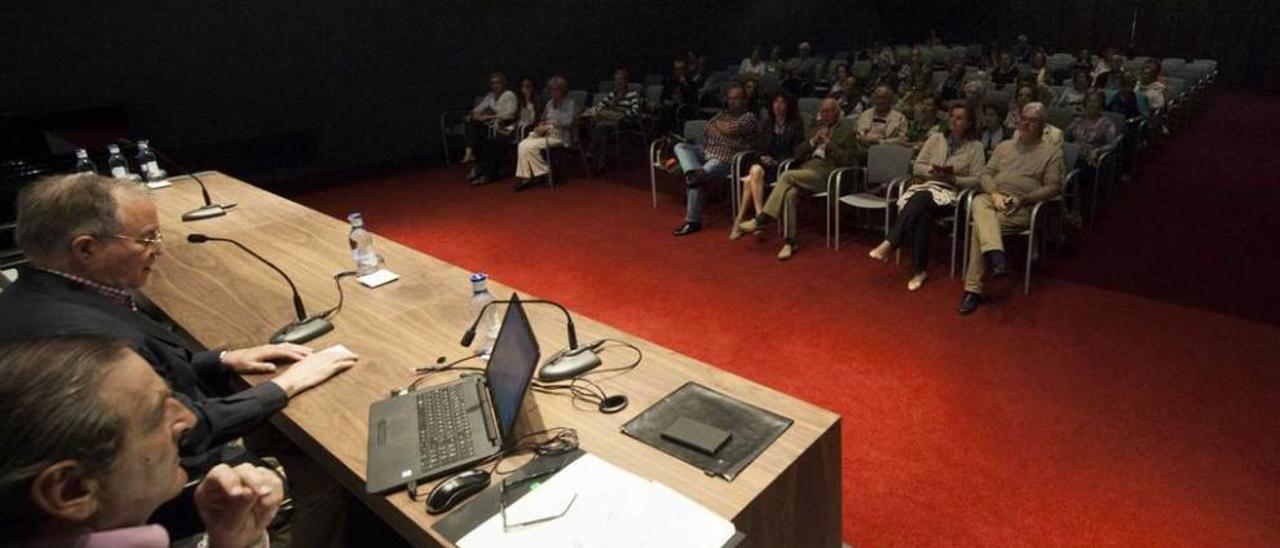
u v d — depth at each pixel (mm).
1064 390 2865
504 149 7277
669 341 3529
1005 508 2225
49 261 1711
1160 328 3340
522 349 1561
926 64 9406
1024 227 3777
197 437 1594
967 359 3162
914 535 2143
